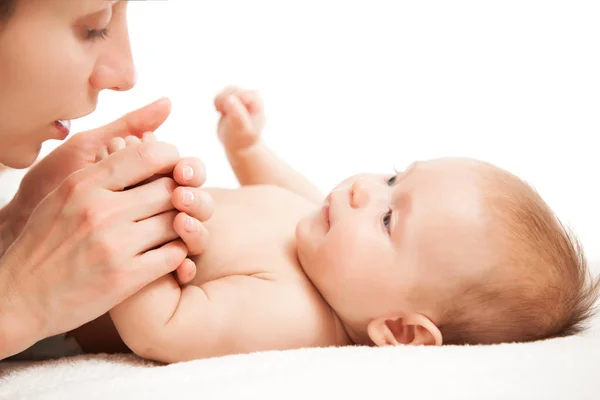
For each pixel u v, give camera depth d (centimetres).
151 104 156
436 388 103
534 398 102
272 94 284
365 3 288
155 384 106
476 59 283
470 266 138
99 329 146
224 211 156
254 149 190
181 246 128
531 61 280
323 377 105
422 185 145
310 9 287
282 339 138
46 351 145
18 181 184
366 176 155
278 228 156
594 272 178
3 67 120
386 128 281
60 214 118
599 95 275
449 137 278
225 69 279
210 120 269
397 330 145
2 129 129
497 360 113
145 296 129
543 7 279
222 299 137
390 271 140
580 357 115
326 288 144
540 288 139
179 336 130
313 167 271
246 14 281
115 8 128
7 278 117
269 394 101
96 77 131
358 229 143
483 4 283
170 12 276
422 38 286
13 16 117
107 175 121
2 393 113
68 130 138
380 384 103
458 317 141
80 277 117
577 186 253
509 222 141
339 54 286
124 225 120
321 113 284
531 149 271
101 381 108
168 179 127
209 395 101
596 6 276
